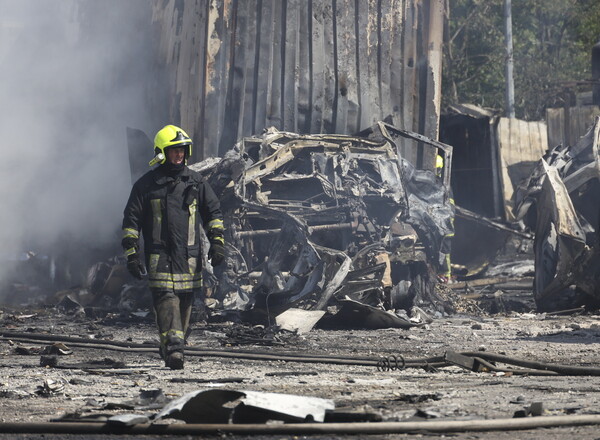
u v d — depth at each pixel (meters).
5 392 8.62
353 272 19.89
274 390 8.83
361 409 6.76
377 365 11.25
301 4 25.12
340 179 22.12
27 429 6.39
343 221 21.80
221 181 20.66
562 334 17.52
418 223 23.19
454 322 21.61
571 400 7.97
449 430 6.20
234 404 6.61
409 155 26.06
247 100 24.41
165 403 7.76
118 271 24.88
